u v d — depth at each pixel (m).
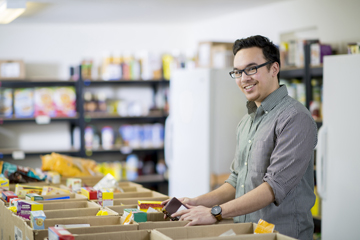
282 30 4.66
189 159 4.43
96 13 5.05
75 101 5.65
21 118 5.32
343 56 3.01
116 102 5.98
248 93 1.88
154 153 6.14
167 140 5.77
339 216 3.04
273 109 1.88
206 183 4.16
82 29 5.99
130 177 5.92
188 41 6.46
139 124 6.18
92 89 6.05
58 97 5.50
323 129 3.11
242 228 1.67
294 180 1.73
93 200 2.37
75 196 2.51
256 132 1.92
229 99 4.24
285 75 3.98
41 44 5.84
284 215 1.83
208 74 4.14
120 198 2.43
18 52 5.76
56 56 5.90
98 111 5.70
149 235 1.58
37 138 5.86
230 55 4.63
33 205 1.98
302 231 1.86
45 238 1.52
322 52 3.78
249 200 1.71
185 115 4.50
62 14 5.06
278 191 1.70
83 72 5.62
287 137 1.76
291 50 4.05
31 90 5.41
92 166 3.45
